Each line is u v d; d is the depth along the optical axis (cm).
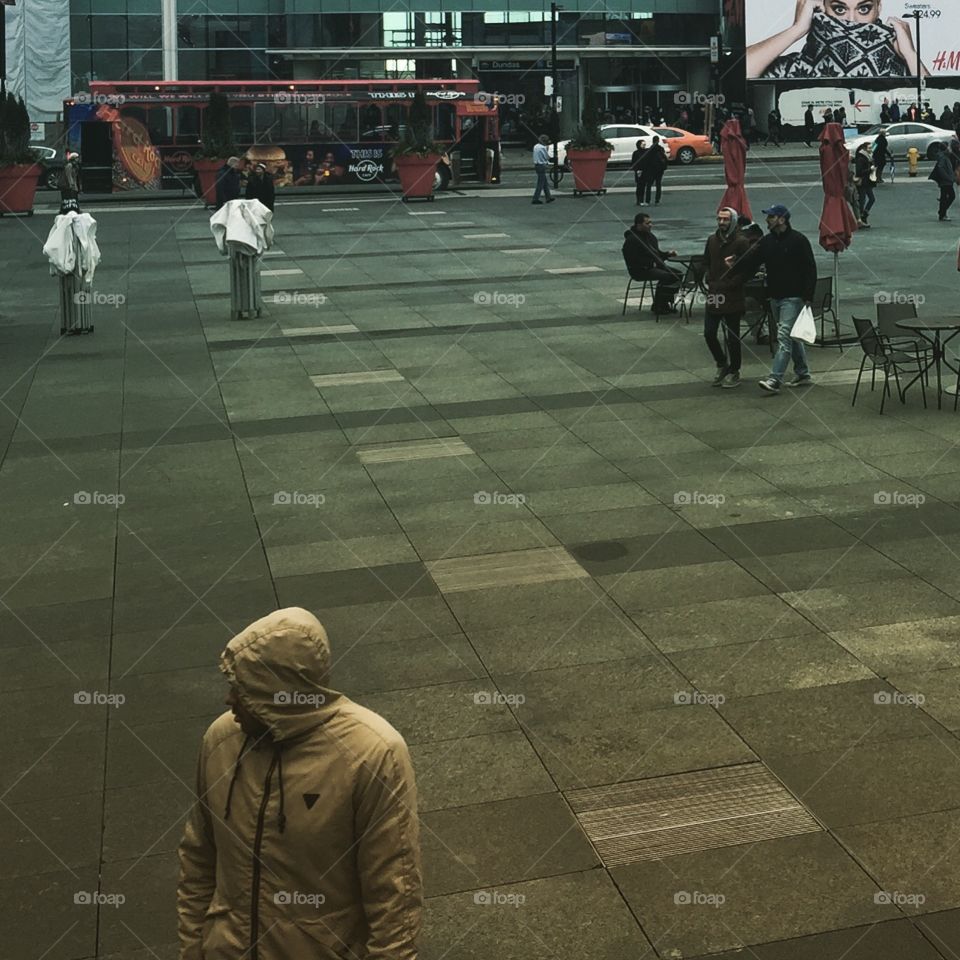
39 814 572
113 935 486
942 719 629
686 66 6147
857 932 475
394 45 5638
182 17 5366
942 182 2895
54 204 3988
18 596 840
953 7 6038
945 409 1236
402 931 308
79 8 5225
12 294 2191
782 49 5962
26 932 488
